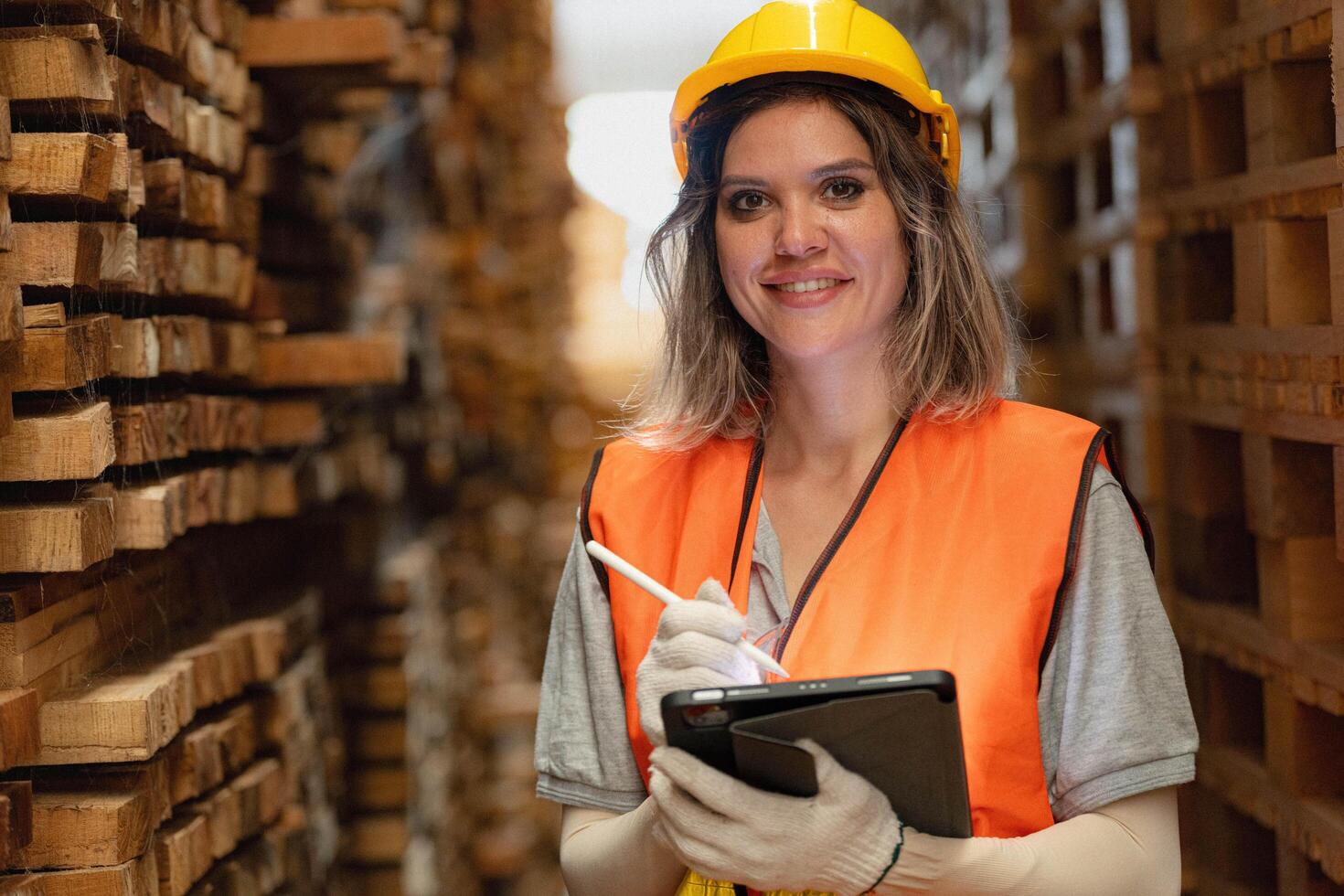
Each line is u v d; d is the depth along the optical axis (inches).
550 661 69.1
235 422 87.2
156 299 77.9
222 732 78.2
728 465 66.7
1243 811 86.7
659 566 65.1
